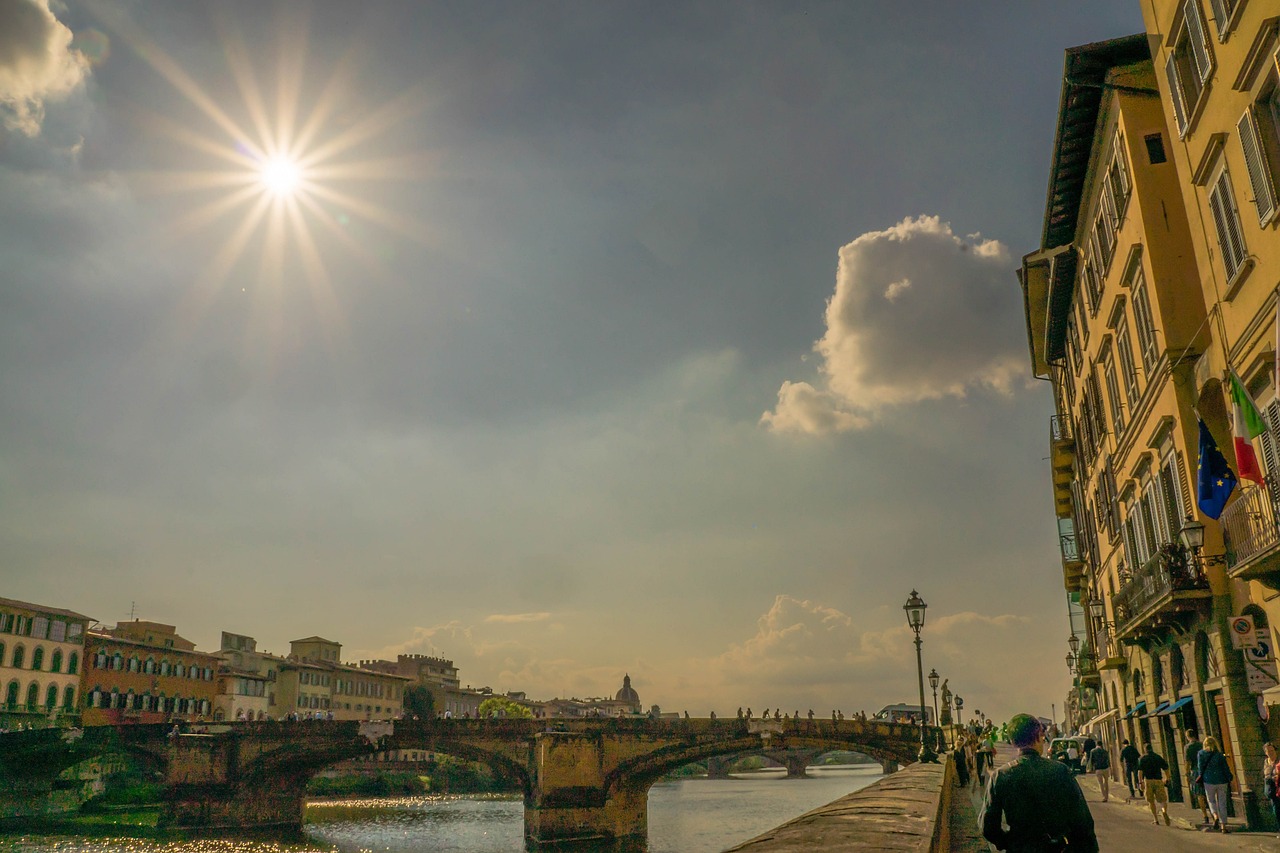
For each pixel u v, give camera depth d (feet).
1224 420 69.87
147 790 272.92
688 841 234.79
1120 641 99.91
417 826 258.37
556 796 232.73
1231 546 62.59
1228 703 67.62
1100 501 115.65
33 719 268.00
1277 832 61.36
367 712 453.58
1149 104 78.18
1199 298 73.67
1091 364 108.27
